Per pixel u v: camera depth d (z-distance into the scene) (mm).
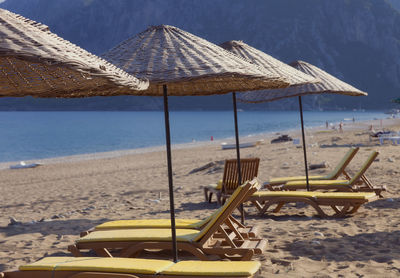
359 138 26844
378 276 4141
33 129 85875
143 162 25109
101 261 3814
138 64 4273
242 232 5207
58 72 2875
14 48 2264
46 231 7086
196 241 4473
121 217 8180
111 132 74500
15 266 5129
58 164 29609
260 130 69688
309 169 13492
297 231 6117
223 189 8477
